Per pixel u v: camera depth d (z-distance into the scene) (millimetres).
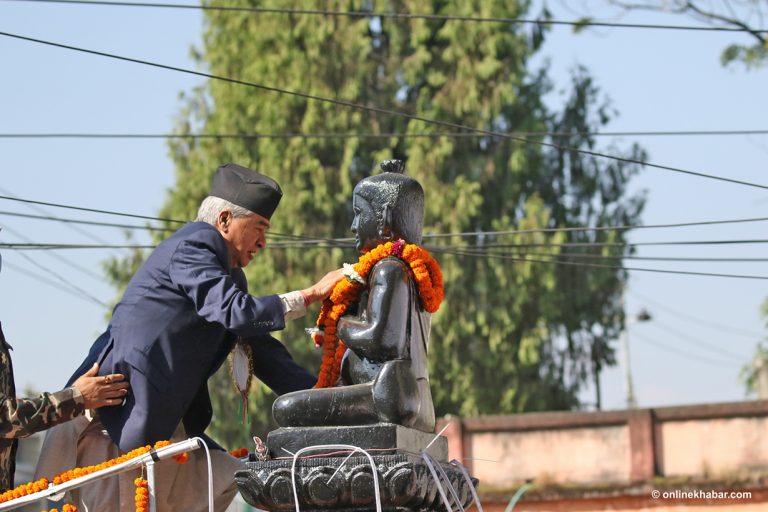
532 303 22672
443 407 22812
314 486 4461
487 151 23172
